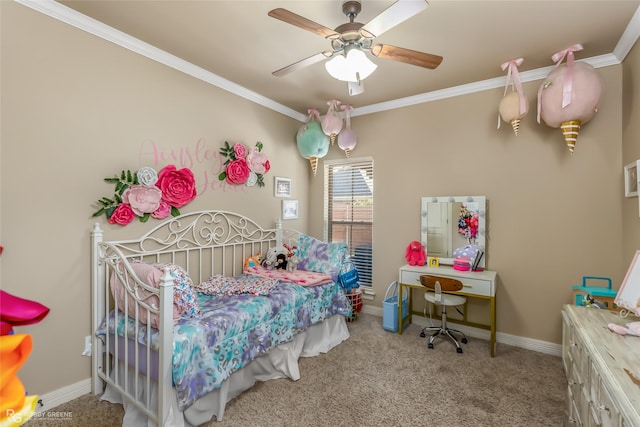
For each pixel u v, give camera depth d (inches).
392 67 103.7
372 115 142.3
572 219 102.0
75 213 78.1
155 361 65.6
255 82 117.3
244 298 89.0
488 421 70.5
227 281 104.3
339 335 114.1
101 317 80.0
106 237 83.8
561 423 69.9
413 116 131.6
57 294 75.1
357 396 79.7
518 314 110.6
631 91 86.7
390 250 137.7
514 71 98.1
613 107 95.3
